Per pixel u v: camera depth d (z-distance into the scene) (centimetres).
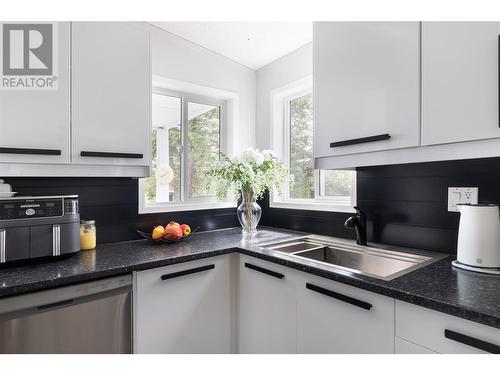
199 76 216
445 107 105
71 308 116
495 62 93
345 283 107
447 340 83
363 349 104
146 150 160
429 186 144
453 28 103
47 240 127
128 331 129
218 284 158
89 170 144
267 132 243
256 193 199
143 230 189
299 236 194
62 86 135
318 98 153
